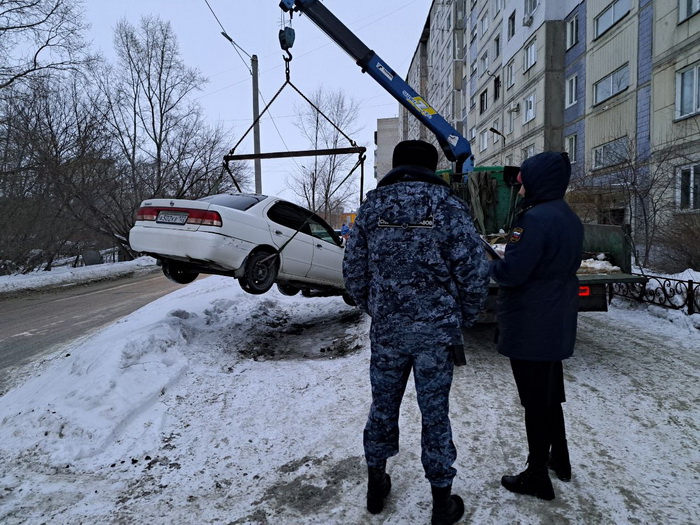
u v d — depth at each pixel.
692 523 2.07
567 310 2.20
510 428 3.03
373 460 2.13
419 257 1.98
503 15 24.77
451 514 2.04
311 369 4.24
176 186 25.59
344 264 2.20
